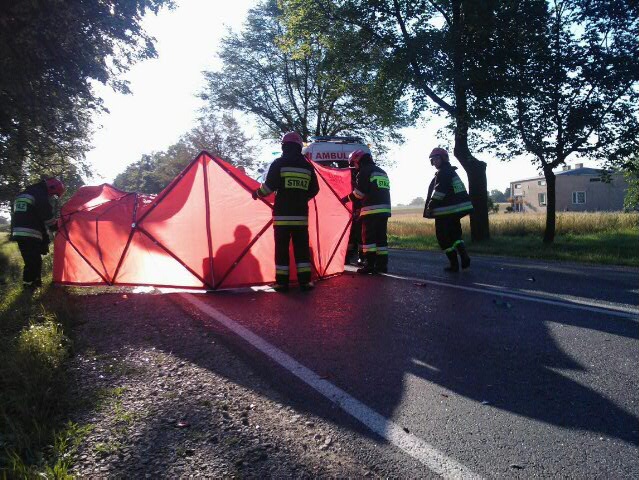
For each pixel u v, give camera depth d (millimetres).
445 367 3631
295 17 19609
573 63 13570
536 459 2383
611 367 3574
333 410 2934
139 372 3590
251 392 3211
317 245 7578
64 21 10133
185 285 7000
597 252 12227
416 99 16500
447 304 5652
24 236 7594
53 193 7867
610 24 13219
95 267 7637
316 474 2281
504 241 16719
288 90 32156
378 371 3561
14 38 9836
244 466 2350
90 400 3092
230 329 4699
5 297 6855
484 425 2732
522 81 14141
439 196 8086
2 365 3521
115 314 5449
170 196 6914
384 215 8133
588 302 5727
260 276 6980
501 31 14367
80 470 2334
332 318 5059
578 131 13945
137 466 2359
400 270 8797
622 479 2211
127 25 12141
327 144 12211
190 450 2496
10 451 2432
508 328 4621
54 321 4906
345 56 18422
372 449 2492
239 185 6773
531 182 52656
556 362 3697
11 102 11742
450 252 8367
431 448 2494
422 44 14984
